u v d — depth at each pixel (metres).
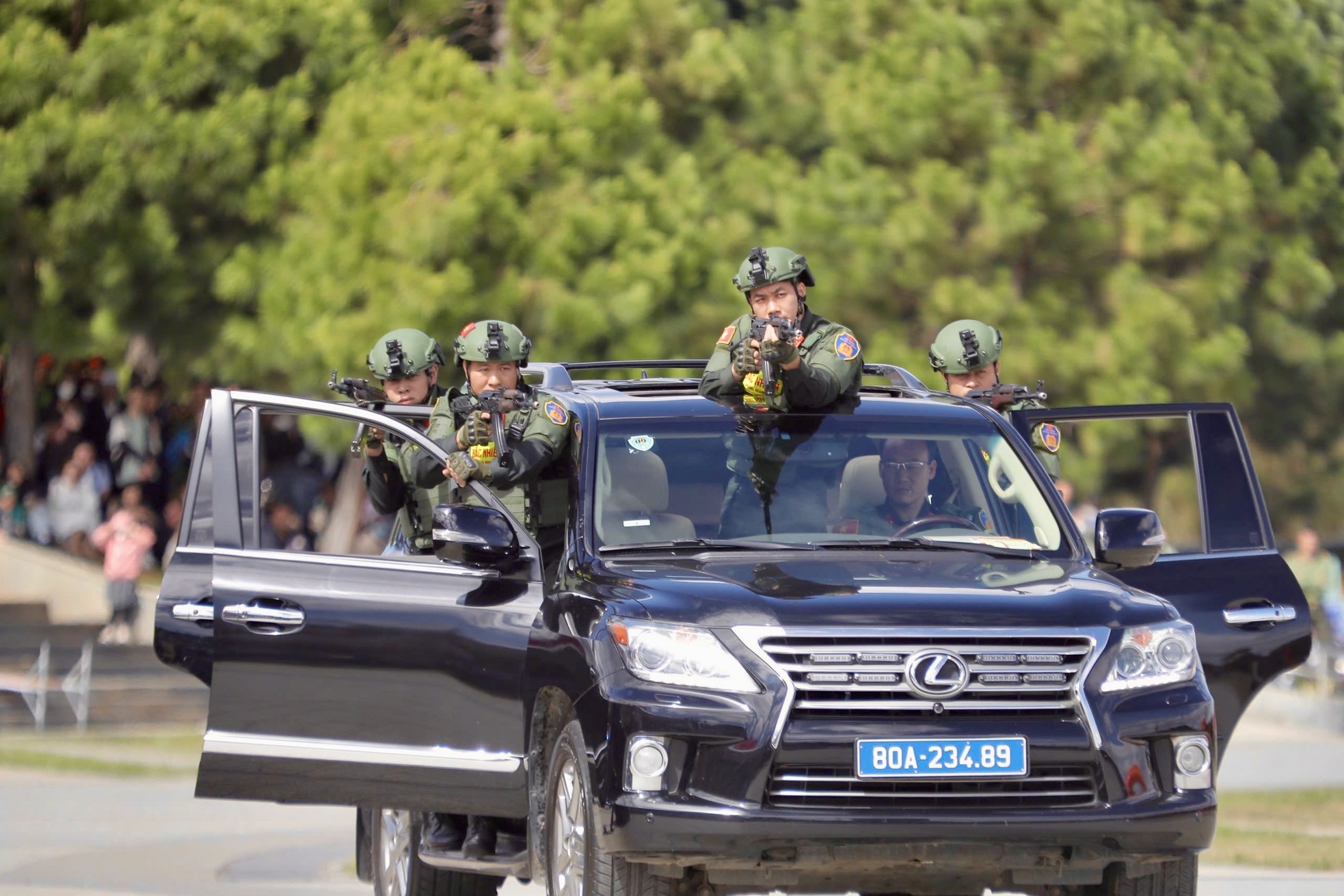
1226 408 30.17
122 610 86.62
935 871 23.62
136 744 69.88
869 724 22.67
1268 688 85.69
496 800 26.33
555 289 68.19
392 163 70.00
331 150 72.69
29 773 61.53
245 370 77.06
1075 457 80.38
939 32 80.19
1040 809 22.81
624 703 23.02
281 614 27.03
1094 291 80.44
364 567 27.33
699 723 22.67
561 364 31.75
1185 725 23.50
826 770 22.58
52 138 74.44
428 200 68.19
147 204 76.06
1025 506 27.36
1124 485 95.75
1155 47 83.38
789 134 78.75
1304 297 89.12
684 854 22.69
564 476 28.55
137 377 95.88
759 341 26.84
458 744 26.56
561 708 25.11
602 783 23.06
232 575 27.30
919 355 73.31
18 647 82.88
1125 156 79.75
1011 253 78.12
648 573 24.72
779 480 26.89
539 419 27.62
